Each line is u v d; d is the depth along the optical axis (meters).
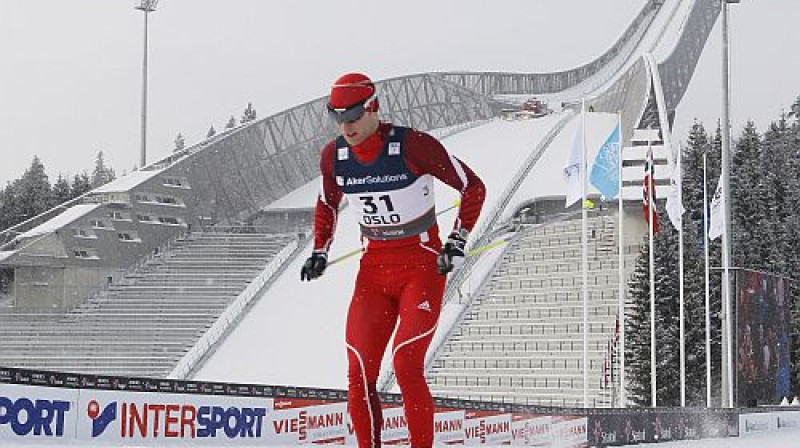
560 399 38.94
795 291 60.22
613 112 80.38
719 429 24.53
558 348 42.97
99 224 51.59
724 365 31.92
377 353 5.84
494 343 43.97
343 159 5.79
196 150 59.25
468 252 6.54
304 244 56.12
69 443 11.71
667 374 41.69
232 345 44.69
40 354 44.56
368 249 5.94
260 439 13.98
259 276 52.09
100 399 12.09
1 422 10.99
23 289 48.78
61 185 83.00
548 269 50.19
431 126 79.81
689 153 75.38
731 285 32.00
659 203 50.66
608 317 44.56
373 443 5.80
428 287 5.75
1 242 52.47
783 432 27.23
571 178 26.94
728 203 33.34
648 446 18.38
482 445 17.12
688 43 94.19
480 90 92.12
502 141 72.94
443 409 16.20
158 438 12.72
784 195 71.56
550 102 95.19
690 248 47.78
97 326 47.25
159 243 54.78
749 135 74.44
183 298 49.75
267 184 64.62
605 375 39.25
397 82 76.88
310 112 69.44
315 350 43.16
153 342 45.38
